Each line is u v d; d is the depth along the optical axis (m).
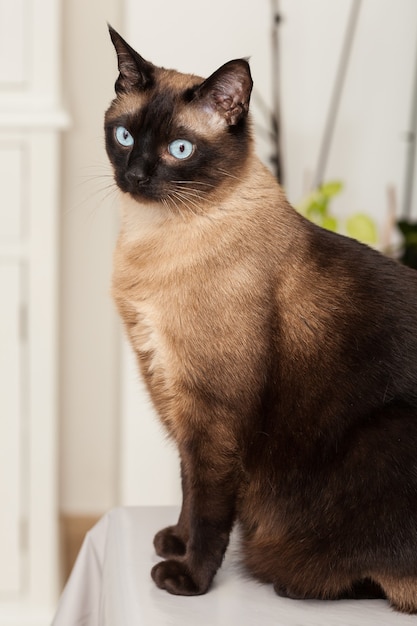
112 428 3.82
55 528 3.13
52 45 2.89
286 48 2.99
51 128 2.90
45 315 3.01
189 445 1.66
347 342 1.64
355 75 3.02
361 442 1.61
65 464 3.84
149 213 1.71
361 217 2.68
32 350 3.02
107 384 3.79
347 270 1.69
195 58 2.96
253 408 1.63
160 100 1.71
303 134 3.04
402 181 3.08
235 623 1.55
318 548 1.62
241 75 1.70
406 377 1.64
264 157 3.03
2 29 2.88
